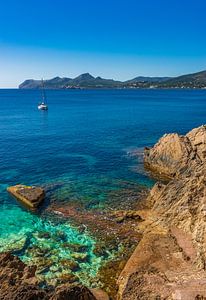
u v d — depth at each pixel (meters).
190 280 21.16
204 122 111.81
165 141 54.72
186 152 49.34
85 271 26.94
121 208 39.06
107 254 29.33
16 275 22.00
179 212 30.59
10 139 82.12
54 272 26.70
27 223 35.38
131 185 47.28
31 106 193.75
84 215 37.19
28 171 53.56
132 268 25.66
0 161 59.56
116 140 80.56
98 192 44.31
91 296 20.72
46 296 18.92
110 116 135.25
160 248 27.31
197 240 25.50
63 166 56.69
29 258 28.62
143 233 32.53
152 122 113.81
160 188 40.09
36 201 39.22
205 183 28.95
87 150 69.31
